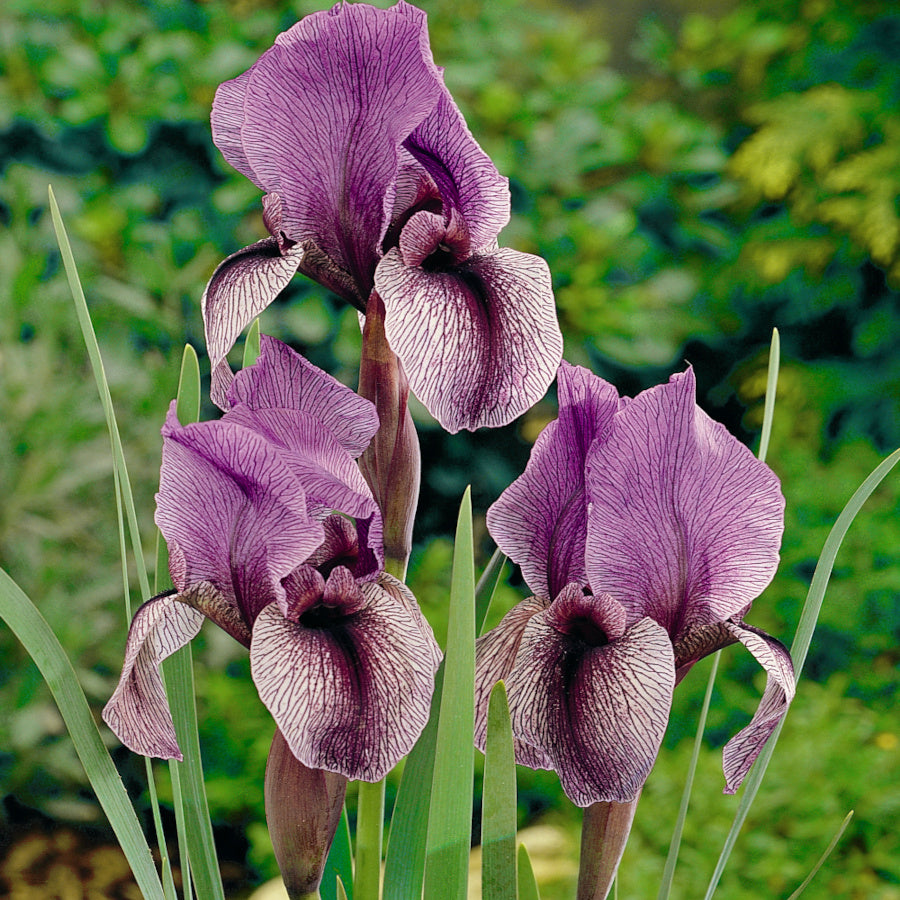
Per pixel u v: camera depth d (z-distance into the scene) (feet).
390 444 2.40
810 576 6.90
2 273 5.76
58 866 6.04
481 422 2.24
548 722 2.24
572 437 2.35
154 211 6.77
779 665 2.32
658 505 2.31
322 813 2.34
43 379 5.55
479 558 7.07
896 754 5.46
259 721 5.85
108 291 5.89
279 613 2.27
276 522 2.28
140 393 5.86
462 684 2.25
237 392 2.38
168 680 2.47
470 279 2.30
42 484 5.37
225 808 5.82
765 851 5.01
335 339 6.60
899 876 4.99
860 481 6.91
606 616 2.29
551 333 2.27
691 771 2.52
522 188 6.98
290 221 2.37
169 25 6.95
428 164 2.34
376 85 2.31
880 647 6.43
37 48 6.57
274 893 5.18
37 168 6.64
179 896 5.65
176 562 2.33
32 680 5.54
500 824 2.25
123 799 2.39
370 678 2.23
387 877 2.48
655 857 5.05
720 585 2.33
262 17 6.98
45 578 5.41
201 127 6.72
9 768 5.71
